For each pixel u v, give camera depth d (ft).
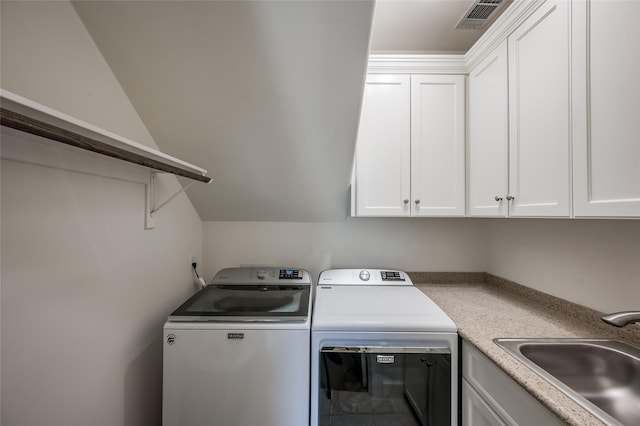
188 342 3.93
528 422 2.75
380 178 5.68
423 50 6.77
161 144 4.64
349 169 5.23
